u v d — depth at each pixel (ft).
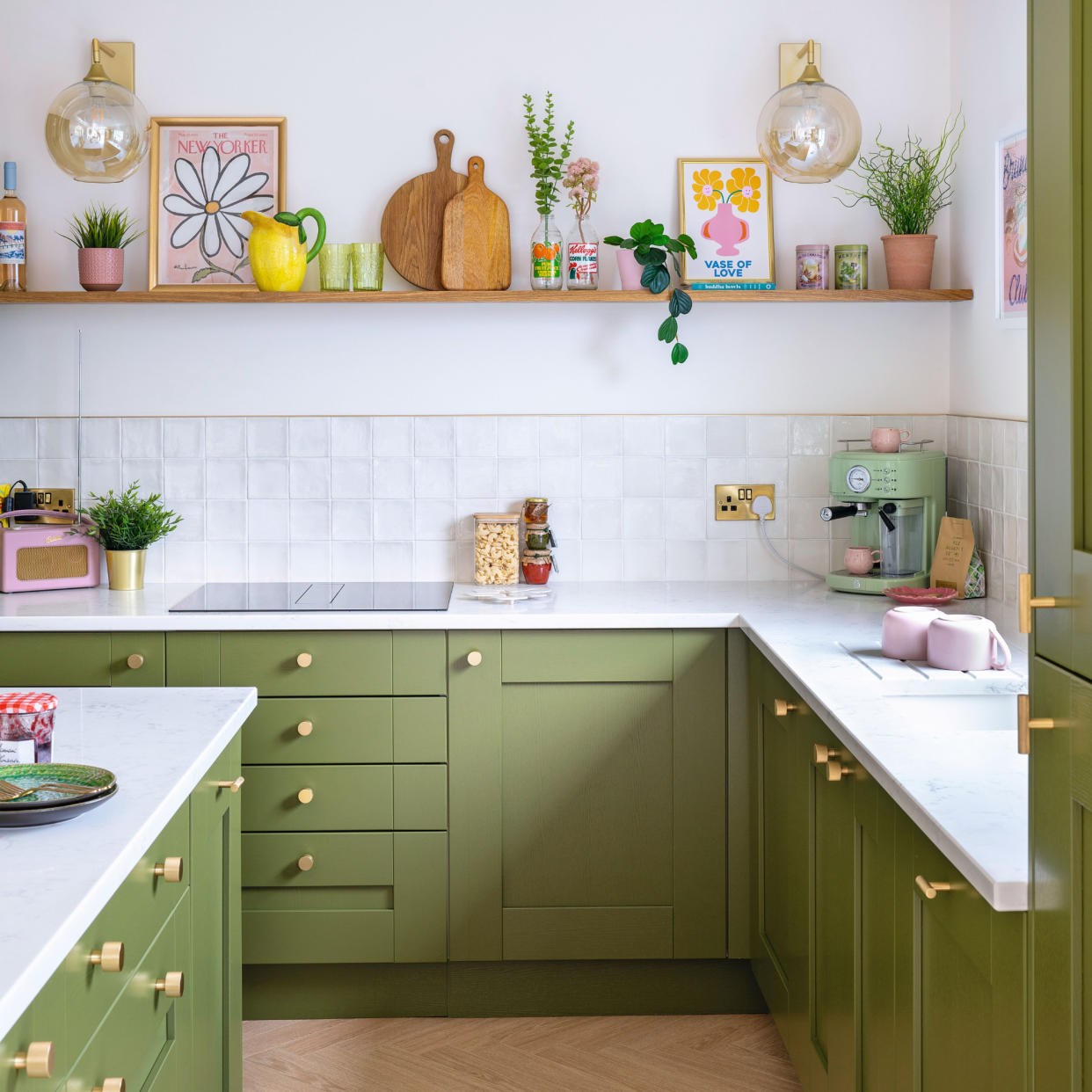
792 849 8.52
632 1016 10.41
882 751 6.14
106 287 11.19
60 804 5.02
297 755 10.09
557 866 10.22
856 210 11.82
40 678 10.06
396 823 10.14
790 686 8.52
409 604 10.51
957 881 5.10
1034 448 4.66
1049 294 4.50
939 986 5.42
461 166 11.69
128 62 11.55
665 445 11.91
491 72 11.64
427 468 11.89
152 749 6.17
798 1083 9.24
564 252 11.64
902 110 11.74
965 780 5.64
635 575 12.00
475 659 9.98
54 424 11.78
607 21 11.65
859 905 6.68
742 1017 10.37
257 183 11.63
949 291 11.15
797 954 8.37
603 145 11.74
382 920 10.16
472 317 11.84
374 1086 9.23
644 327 11.88
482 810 10.16
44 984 4.02
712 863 10.21
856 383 11.96
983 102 10.80
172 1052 5.90
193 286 11.63
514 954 10.22
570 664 10.10
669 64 11.69
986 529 10.71
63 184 11.64
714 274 11.67
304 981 10.36
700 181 11.68
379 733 10.09
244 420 11.80
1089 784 4.04
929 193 11.50
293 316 11.80
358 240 11.72
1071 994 4.17
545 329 11.87
